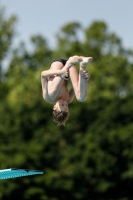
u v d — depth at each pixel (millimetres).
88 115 84188
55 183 76125
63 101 26219
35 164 77750
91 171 76562
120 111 82125
